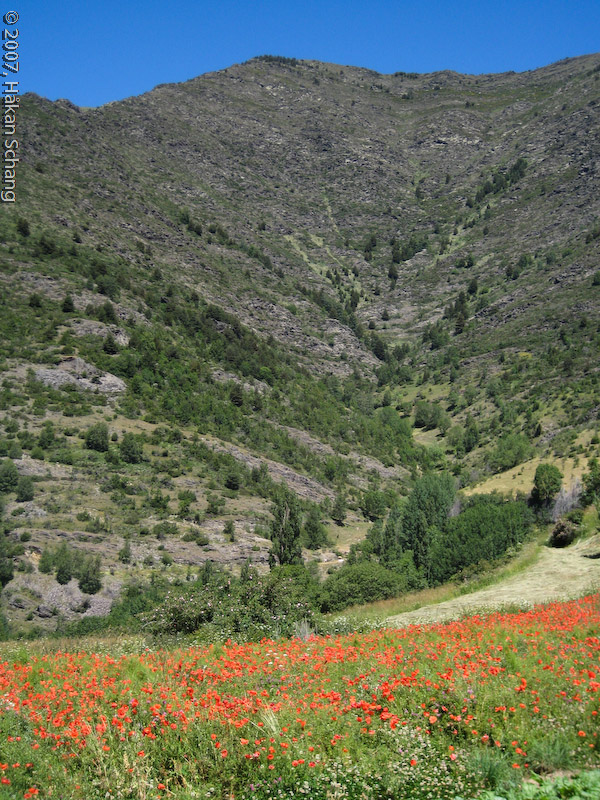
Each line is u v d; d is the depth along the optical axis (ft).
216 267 607.78
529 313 562.25
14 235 432.25
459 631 41.52
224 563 202.18
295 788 21.36
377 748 23.17
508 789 20.48
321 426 398.01
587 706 25.00
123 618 142.31
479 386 483.92
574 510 133.80
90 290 399.24
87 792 21.13
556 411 364.79
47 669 37.78
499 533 132.77
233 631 57.21
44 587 166.91
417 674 29.37
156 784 21.94
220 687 30.60
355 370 549.54
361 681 29.53
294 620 59.47
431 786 21.04
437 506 207.10
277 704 26.43
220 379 392.68
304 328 589.73
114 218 574.15
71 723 25.39
